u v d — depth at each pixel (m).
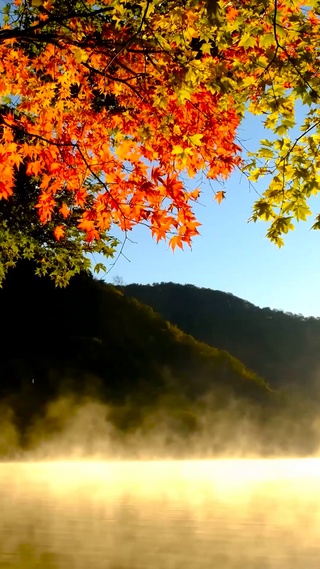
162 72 5.44
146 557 4.11
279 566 3.79
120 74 6.09
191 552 4.32
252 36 5.04
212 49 5.93
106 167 6.11
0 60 6.28
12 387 38.16
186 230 5.60
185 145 5.80
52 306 51.09
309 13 5.07
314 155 5.47
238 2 5.04
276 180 5.51
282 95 5.36
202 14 5.06
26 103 6.47
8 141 6.34
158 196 5.64
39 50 6.92
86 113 6.34
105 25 5.70
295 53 5.10
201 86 5.75
